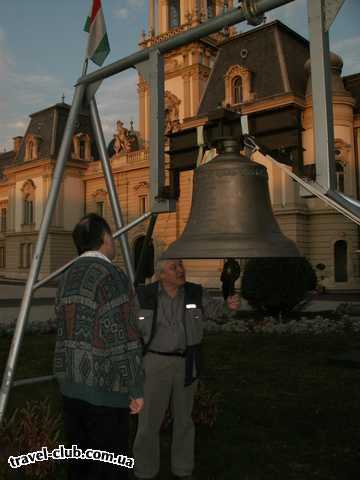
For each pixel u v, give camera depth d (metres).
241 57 31.23
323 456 4.07
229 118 3.35
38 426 3.95
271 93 28.50
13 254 47.56
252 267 13.78
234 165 3.27
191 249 3.09
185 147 3.68
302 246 27.84
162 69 3.75
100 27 4.27
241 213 3.23
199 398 4.76
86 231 2.73
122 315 2.49
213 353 8.62
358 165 28.73
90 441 2.50
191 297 3.63
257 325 11.52
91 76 4.21
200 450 4.20
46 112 46.75
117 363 2.44
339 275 28.78
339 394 5.88
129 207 39.19
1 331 11.11
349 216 2.71
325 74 2.79
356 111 29.25
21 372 7.30
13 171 47.19
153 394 3.53
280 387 6.24
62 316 2.60
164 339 3.51
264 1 3.07
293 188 27.73
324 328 10.99
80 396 2.48
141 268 4.02
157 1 40.41
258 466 3.89
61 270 3.76
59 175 4.03
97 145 4.48
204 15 37.03
